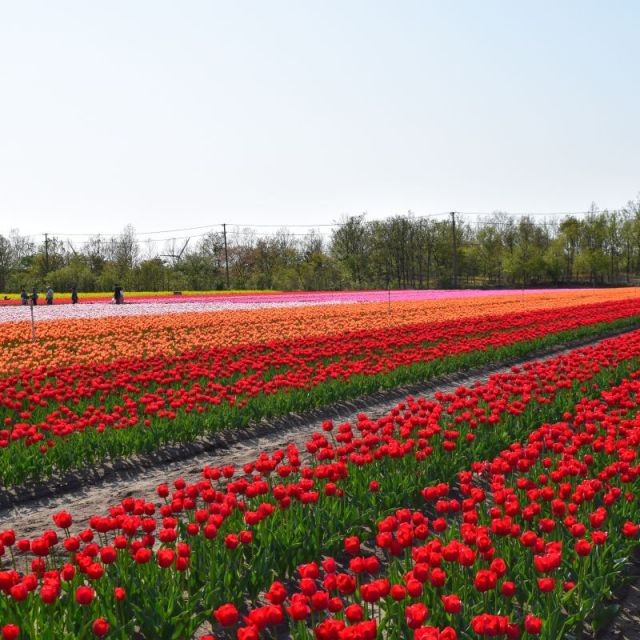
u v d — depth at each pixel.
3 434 9.78
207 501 6.44
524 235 114.94
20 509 8.66
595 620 5.33
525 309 39.03
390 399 15.31
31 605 4.94
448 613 4.77
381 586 4.47
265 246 116.75
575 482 8.00
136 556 5.21
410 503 7.91
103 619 4.36
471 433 9.70
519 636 4.88
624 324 29.72
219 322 31.67
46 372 16.27
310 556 6.32
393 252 110.38
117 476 9.95
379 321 31.64
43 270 98.88
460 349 19.44
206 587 5.37
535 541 5.36
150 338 25.75
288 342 21.78
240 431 12.25
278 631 5.54
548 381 13.99
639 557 6.62
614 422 9.47
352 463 8.15
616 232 107.88
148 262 92.88
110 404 12.97
